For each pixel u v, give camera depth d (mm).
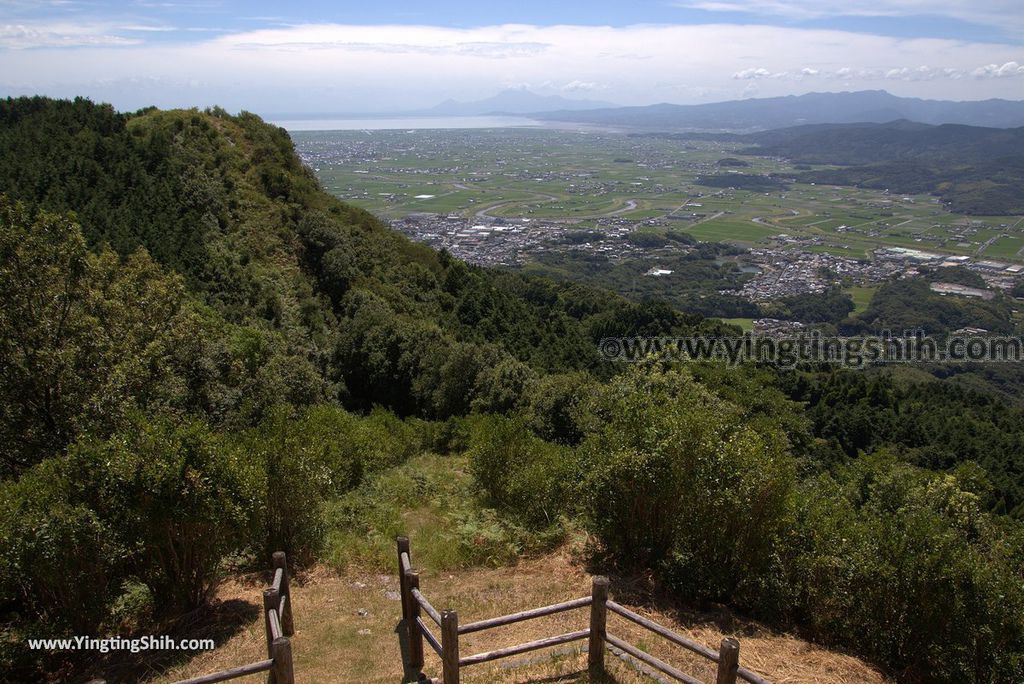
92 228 25781
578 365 37750
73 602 6480
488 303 45906
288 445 9078
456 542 9703
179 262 27641
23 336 10688
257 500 7461
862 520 8266
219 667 6441
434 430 20156
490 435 11492
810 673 6316
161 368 12680
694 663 6305
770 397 27625
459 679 5695
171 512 6695
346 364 32094
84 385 10922
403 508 12352
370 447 14992
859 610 7117
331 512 10891
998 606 6203
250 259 32688
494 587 8281
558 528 9867
